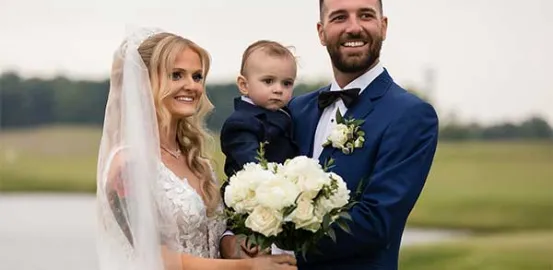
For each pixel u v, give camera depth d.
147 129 5.03
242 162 5.38
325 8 5.27
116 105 5.13
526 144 36.47
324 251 5.04
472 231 24.11
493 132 37.09
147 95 5.05
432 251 18.42
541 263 17.31
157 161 5.04
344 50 5.21
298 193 4.69
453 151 35.44
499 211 26.92
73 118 47.75
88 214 25.47
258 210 4.70
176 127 5.30
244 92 5.60
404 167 5.06
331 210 4.75
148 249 4.92
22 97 47.66
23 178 39.50
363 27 5.19
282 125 5.46
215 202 5.30
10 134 46.91
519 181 29.11
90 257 16.08
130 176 4.97
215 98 28.69
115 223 5.03
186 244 5.12
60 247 17.61
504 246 19.22
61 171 41.72
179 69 5.17
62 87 47.97
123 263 5.00
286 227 4.74
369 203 5.02
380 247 5.04
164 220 5.00
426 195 29.39
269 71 5.50
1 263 15.24
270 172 4.77
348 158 5.15
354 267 5.09
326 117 5.39
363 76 5.30
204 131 5.39
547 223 24.67
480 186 28.94
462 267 16.81
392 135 5.11
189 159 5.29
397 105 5.18
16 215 25.23
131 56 5.06
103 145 5.14
